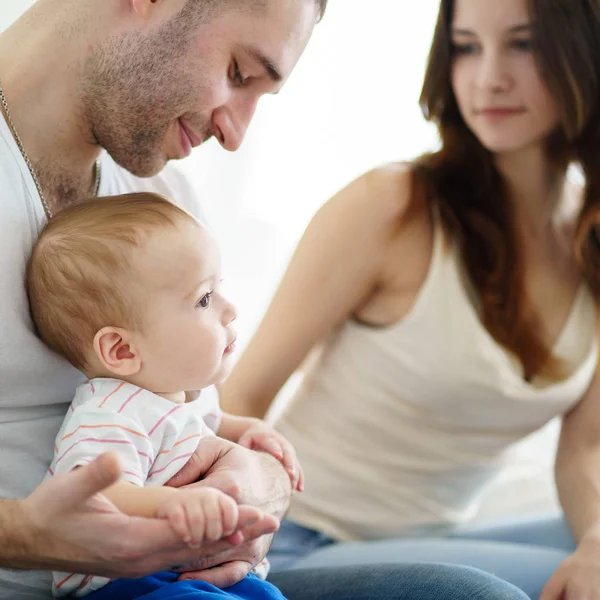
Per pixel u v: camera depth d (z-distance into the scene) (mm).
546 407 2053
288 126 3164
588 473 2041
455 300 2002
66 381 1396
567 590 1706
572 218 2229
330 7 3184
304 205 3174
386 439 2059
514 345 2020
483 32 1976
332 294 2031
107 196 1397
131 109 1447
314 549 2018
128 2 1420
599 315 2135
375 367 2047
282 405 2691
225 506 1131
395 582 1459
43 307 1336
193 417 1353
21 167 1376
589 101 2004
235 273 3031
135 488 1160
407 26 3221
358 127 3217
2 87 1426
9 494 1335
